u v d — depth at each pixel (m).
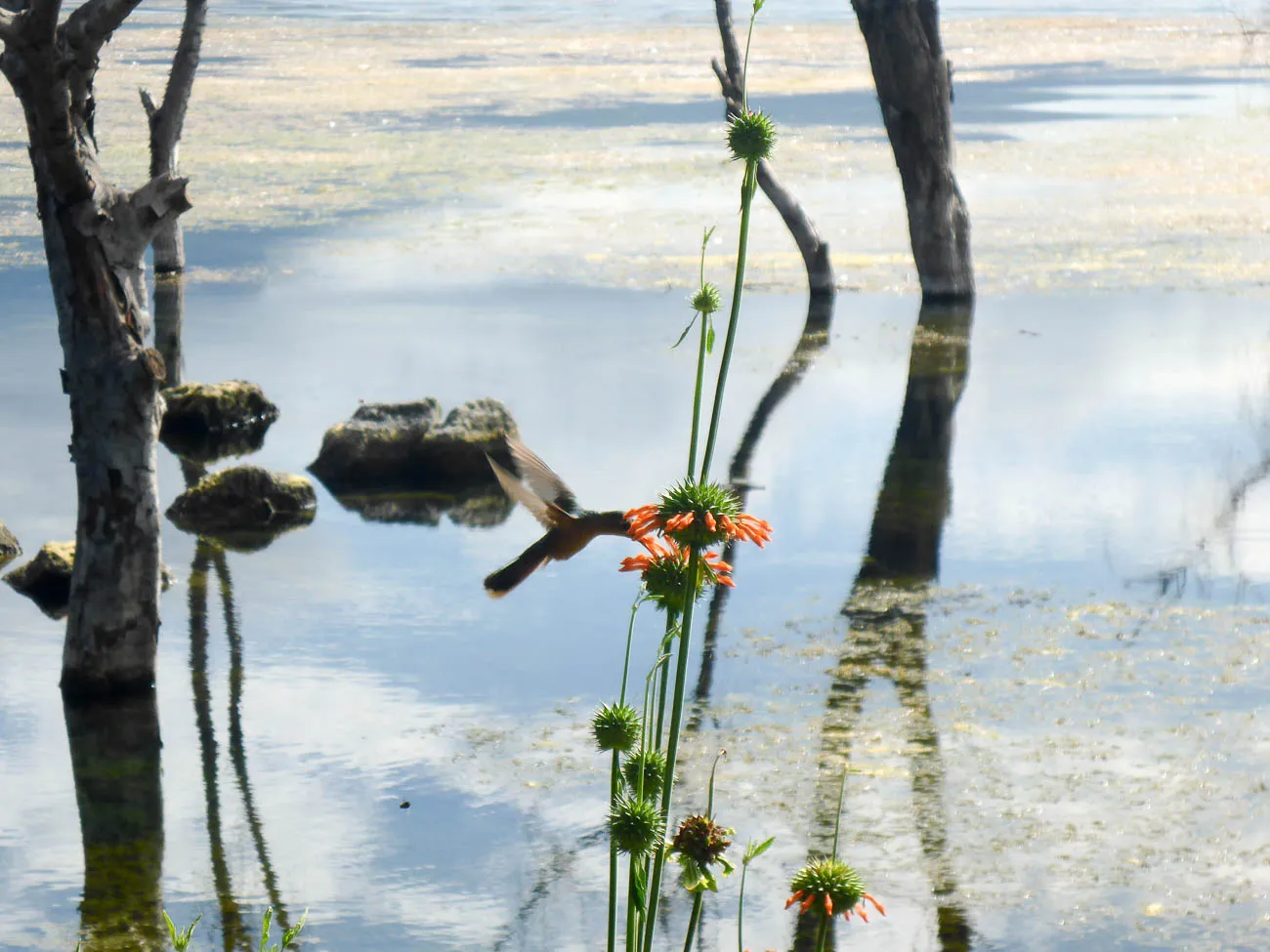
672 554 3.88
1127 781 8.42
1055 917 7.08
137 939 7.08
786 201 22.06
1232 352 18.84
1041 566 12.06
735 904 7.31
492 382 17.86
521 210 28.53
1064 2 100.19
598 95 45.81
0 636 10.92
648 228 26.97
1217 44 64.81
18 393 17.50
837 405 16.98
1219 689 9.63
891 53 21.11
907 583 11.74
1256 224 26.50
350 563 12.48
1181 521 13.05
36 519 13.35
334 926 7.20
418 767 8.87
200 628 11.08
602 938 7.07
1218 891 7.27
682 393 17.44
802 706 9.53
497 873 7.69
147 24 69.88
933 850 7.71
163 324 20.72
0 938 7.08
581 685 10.02
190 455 15.54
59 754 9.06
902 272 23.86
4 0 9.45
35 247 25.48
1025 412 16.56
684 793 8.41
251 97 44.62
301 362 18.78
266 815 8.32
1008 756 8.77
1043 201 28.95
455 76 51.00
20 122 38.50
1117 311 21.12
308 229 27.08
